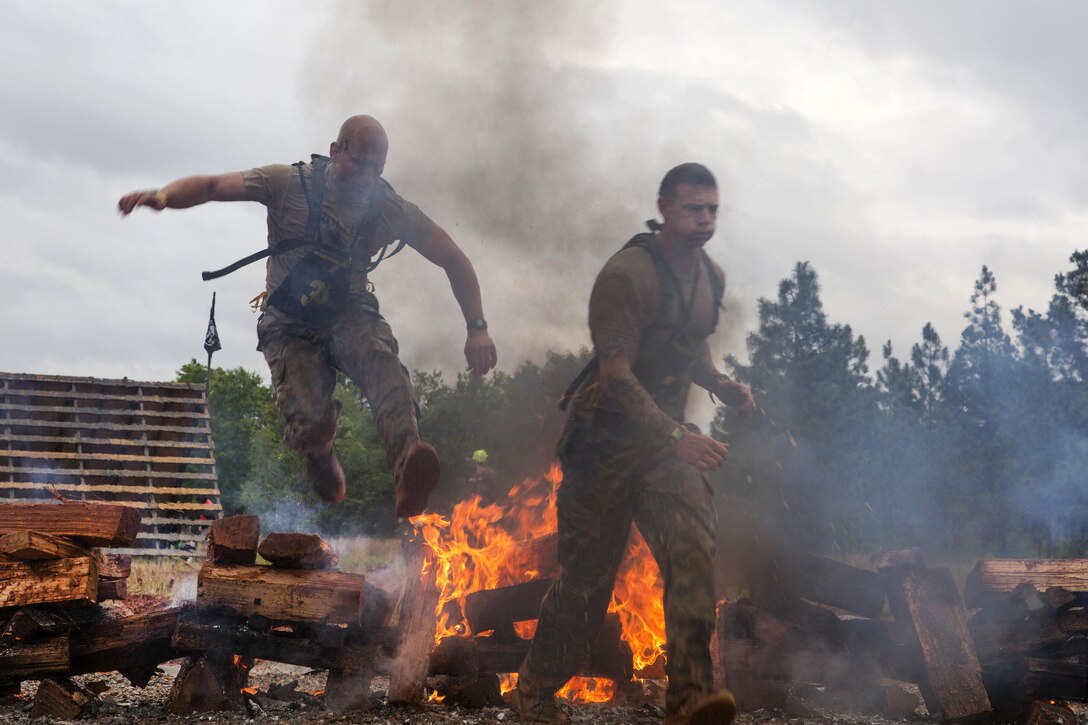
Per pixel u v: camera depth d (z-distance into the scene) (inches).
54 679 195.5
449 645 199.6
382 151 205.0
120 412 945.5
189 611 199.9
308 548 199.6
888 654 206.2
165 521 856.9
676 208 163.2
